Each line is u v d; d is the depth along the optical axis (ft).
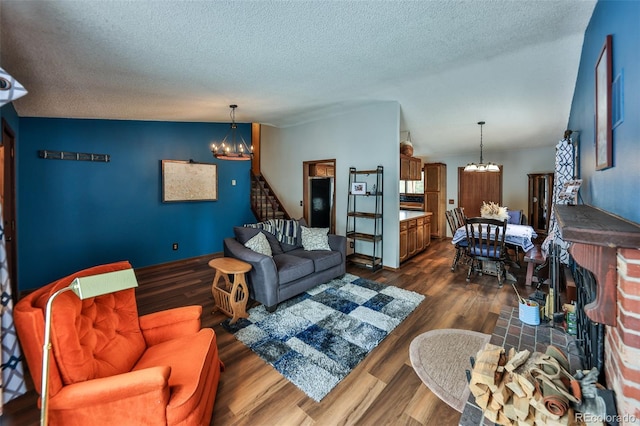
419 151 23.22
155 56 6.93
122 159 14.46
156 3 4.86
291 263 11.04
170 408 4.39
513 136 17.75
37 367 4.08
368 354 7.57
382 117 14.53
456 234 14.48
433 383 6.48
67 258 12.88
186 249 17.08
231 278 11.93
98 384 4.20
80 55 6.44
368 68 9.09
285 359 7.34
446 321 9.34
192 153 17.25
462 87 11.20
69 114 11.82
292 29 6.30
